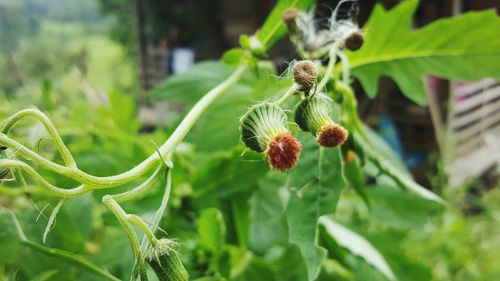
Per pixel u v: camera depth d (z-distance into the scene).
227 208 0.13
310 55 0.12
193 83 0.16
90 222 0.12
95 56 1.76
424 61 0.15
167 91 0.16
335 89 0.11
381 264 0.13
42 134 0.12
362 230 0.16
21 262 0.09
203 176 0.13
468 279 0.31
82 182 0.07
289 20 0.11
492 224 0.40
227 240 0.13
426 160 0.70
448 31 0.14
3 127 0.07
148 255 0.08
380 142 0.16
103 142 0.16
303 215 0.10
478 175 0.63
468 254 0.33
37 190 0.11
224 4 0.99
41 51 1.56
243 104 0.13
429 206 0.16
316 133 0.09
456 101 0.70
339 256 0.13
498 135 0.80
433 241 0.31
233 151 0.13
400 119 0.73
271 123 0.08
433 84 0.65
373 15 0.14
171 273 0.08
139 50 1.25
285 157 0.08
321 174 0.10
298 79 0.09
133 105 0.18
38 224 0.10
